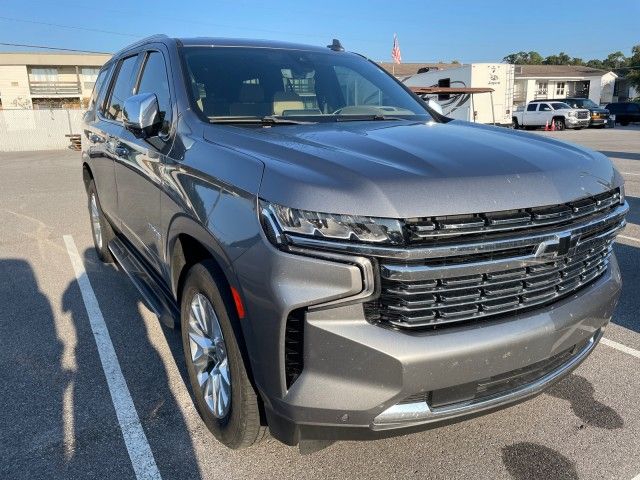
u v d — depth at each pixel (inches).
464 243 83.6
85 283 205.2
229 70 140.5
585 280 103.3
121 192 163.6
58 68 2007.9
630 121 1460.4
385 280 82.0
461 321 87.2
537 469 104.8
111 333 162.7
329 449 109.9
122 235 189.3
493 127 133.7
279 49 158.2
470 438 114.0
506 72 1088.2
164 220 123.3
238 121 125.8
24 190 439.2
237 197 92.9
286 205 83.4
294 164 90.7
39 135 1005.2
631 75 2185.0
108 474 103.2
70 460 107.0
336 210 81.3
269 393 87.9
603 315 107.0
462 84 1086.4
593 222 98.1
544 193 90.4
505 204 86.4
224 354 104.4
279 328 83.4
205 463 105.9
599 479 102.1
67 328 166.4
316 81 149.0
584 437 114.1
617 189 108.9
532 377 98.3
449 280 84.4
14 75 1947.6
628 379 136.2
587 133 1114.1
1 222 313.0
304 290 81.7
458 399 89.0
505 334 88.0
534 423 119.0
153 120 124.5
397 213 81.0
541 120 1274.6
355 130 116.1
